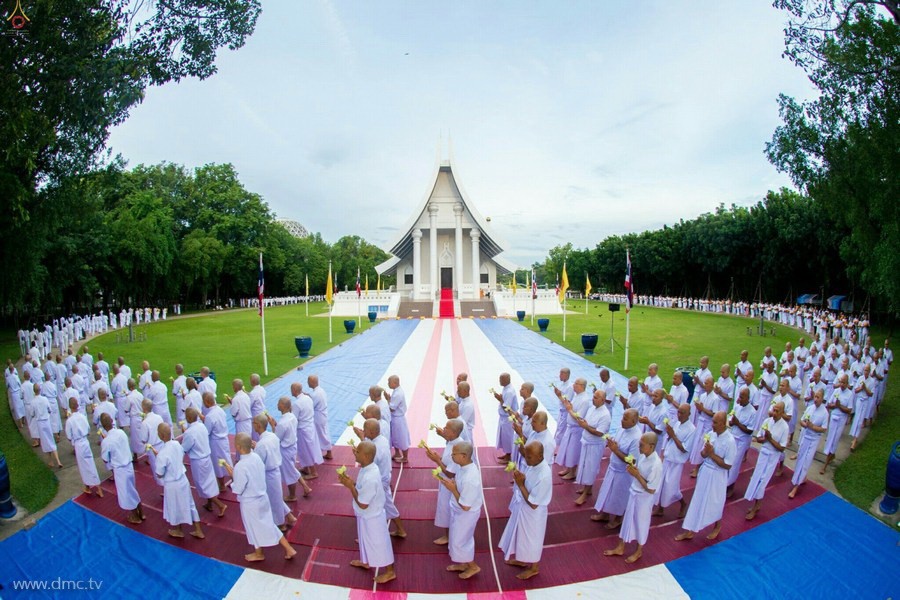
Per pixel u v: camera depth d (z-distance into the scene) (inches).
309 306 2588.6
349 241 4397.1
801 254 1456.7
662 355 860.6
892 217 526.9
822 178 624.4
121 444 306.5
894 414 526.6
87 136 605.3
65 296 1553.9
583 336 896.9
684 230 2172.7
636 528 267.0
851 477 371.9
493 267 2288.4
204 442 318.3
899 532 298.5
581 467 329.1
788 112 627.2
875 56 478.6
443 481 250.2
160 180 2251.5
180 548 287.6
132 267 1551.4
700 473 286.5
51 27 441.4
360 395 621.0
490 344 1021.8
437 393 625.0
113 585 255.6
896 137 471.8
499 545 274.1
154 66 517.7
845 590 250.1
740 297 2108.8
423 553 278.7
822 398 339.6
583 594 246.8
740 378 472.1
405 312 1702.8
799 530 300.8
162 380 689.6
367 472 249.6
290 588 253.0
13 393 514.0
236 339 1118.4
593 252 3221.0
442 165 1878.7
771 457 310.8
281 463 325.1
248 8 531.8
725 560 272.2
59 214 725.3
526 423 316.5
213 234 2132.1
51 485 369.4
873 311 1326.3
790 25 534.0
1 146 456.8
